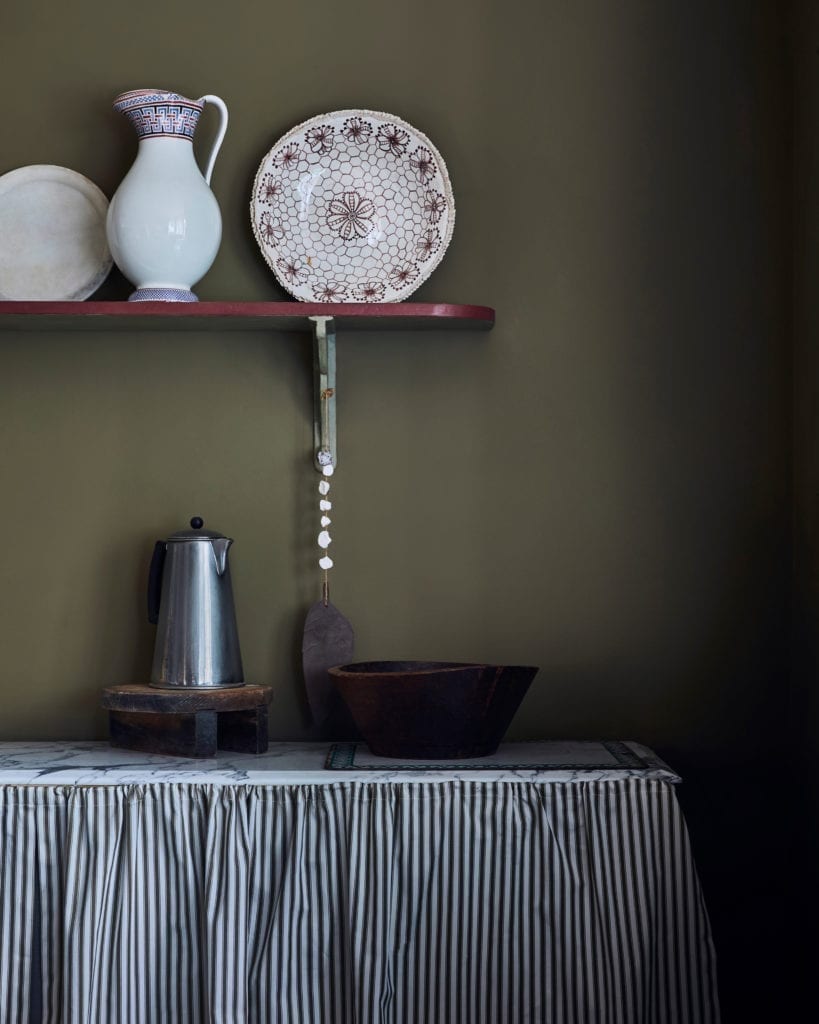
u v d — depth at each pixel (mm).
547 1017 1755
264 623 2195
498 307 2186
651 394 2164
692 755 2143
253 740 1974
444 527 2186
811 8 2035
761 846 2129
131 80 2207
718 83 2158
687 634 2152
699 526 2154
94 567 2207
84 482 2213
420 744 1881
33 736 2193
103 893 1775
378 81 2201
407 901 1766
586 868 1765
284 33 2207
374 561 2189
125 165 2211
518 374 2182
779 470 2146
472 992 1769
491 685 1853
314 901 1773
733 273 2154
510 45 2188
